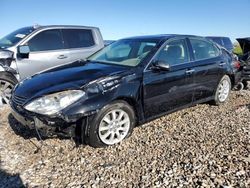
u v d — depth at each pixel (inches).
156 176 138.1
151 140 180.4
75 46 311.9
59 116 153.6
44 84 169.0
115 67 187.8
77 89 159.5
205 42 245.8
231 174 137.9
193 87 223.8
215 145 171.5
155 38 215.2
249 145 171.3
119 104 173.5
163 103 200.7
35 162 152.4
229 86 269.3
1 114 226.7
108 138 172.9
